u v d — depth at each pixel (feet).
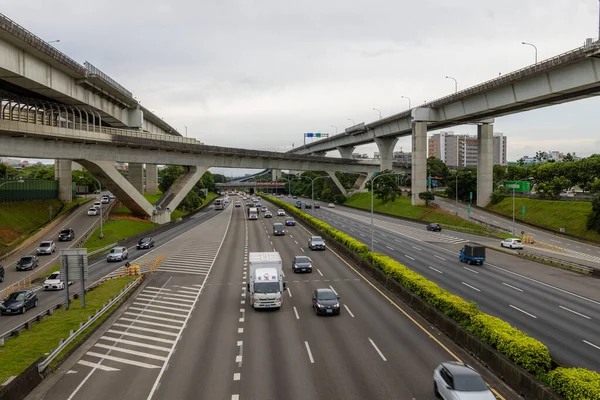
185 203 402.52
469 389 52.60
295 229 270.05
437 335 82.79
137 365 70.23
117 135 226.58
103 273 151.94
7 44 138.72
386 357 71.82
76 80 197.06
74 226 245.04
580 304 107.34
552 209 272.10
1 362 68.23
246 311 100.94
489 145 327.26
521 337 64.85
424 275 139.03
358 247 161.27
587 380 51.21
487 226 257.96
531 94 220.23
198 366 69.26
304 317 95.40
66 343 75.66
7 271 161.48
